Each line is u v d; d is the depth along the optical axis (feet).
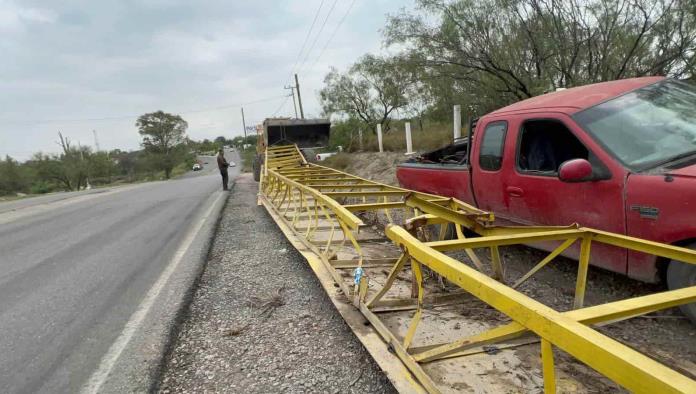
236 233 25.18
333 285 13.56
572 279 13.26
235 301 14.52
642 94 12.48
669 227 9.52
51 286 18.04
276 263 18.35
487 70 36.76
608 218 10.94
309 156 57.26
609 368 4.09
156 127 289.94
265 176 37.11
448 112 49.65
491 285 5.82
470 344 7.04
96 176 238.89
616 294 11.87
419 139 53.36
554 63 35.01
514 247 16.76
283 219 24.50
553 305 11.66
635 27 31.30
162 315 13.87
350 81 100.78
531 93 34.81
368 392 8.93
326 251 15.74
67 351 11.96
